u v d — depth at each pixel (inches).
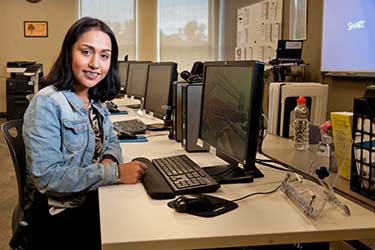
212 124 67.9
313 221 45.0
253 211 48.1
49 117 58.9
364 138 51.7
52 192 57.9
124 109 159.9
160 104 108.7
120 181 58.7
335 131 61.2
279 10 211.3
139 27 321.7
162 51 325.4
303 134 86.8
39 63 288.2
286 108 98.8
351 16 148.1
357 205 49.8
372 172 50.4
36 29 310.8
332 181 57.0
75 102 63.3
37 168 57.2
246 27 255.9
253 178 61.1
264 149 84.1
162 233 41.8
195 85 81.2
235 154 58.6
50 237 62.7
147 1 319.6
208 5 321.1
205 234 41.6
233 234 41.6
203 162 73.2
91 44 63.9
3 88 311.7
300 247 59.9
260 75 52.7
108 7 315.9
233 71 59.9
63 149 61.6
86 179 57.3
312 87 100.0
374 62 137.3
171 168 64.4
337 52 157.9
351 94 151.3
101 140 71.5
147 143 92.1
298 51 160.9
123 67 183.0
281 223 44.5
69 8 311.4
